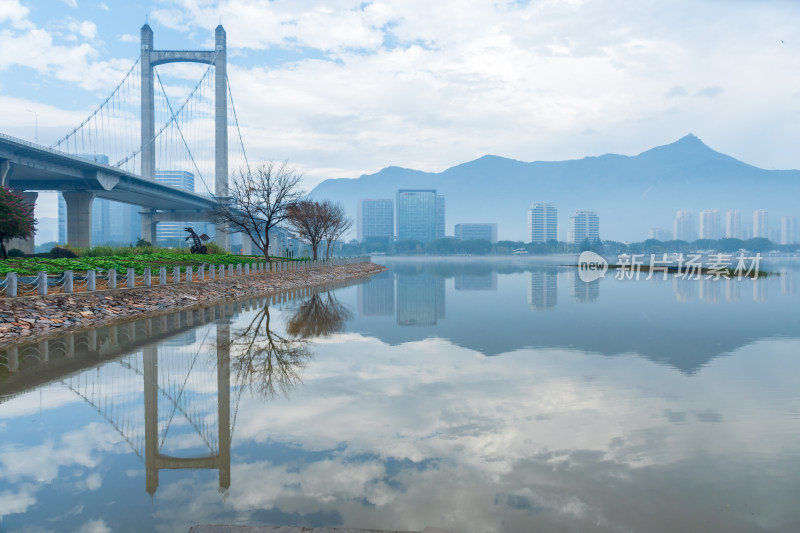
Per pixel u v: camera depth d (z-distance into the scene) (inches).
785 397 362.0
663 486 225.3
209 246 2704.2
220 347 561.3
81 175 2822.3
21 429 305.4
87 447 277.1
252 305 1014.4
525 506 207.5
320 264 2314.2
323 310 934.4
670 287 1498.5
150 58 4033.0
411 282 1852.9
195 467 249.4
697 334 644.7
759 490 221.5
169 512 204.2
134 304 856.9
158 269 1359.5
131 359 496.4
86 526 193.3
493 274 2475.4
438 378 421.7
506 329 696.4
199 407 345.7
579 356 511.5
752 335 634.8
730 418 316.8
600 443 276.4
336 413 331.0
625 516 199.5
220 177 3811.5
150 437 291.0
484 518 197.8
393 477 235.1
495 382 408.5
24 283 832.9
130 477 238.8
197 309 932.0
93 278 821.2
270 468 247.0
